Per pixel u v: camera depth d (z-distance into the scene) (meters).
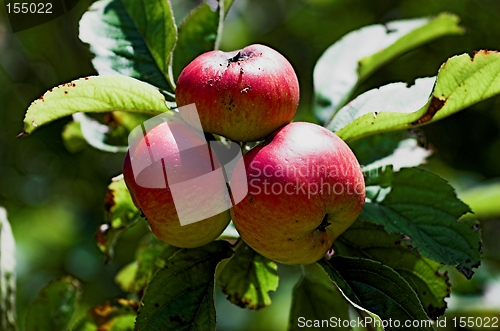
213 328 0.60
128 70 0.66
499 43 1.49
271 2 1.77
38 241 1.47
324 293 0.71
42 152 1.53
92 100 0.60
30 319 0.75
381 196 0.65
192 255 0.63
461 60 0.58
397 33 0.74
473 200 0.82
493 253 1.28
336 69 0.73
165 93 0.64
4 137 1.57
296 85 0.59
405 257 0.65
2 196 1.57
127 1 0.67
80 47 1.42
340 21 1.58
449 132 1.55
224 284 0.68
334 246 0.66
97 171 1.52
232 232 0.68
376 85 1.47
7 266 0.73
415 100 0.63
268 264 0.67
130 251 1.39
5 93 1.56
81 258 1.45
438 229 0.64
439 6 1.49
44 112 0.60
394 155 0.68
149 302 0.61
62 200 1.56
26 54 1.52
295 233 0.58
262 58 0.59
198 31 0.70
